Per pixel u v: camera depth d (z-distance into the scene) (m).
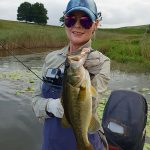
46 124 0.88
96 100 0.73
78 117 0.69
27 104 2.51
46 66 0.90
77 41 0.84
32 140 1.83
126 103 1.18
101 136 0.88
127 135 1.10
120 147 1.11
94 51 0.82
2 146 1.74
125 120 1.13
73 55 0.69
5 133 1.91
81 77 0.66
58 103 0.79
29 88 3.06
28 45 8.54
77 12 0.83
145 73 4.50
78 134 0.70
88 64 0.80
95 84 0.78
